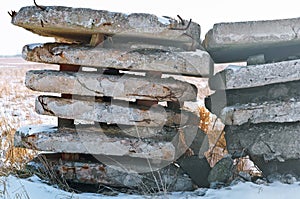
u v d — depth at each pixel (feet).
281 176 11.98
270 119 11.65
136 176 11.81
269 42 11.75
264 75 11.68
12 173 12.55
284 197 10.48
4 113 28.07
